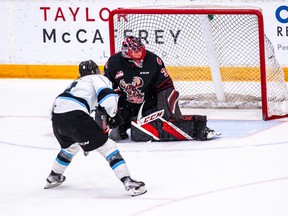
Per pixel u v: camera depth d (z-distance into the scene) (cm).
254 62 1977
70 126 1133
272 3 2078
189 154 1395
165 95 1501
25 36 2266
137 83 1502
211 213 1038
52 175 1205
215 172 1259
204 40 1836
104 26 2202
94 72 1191
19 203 1137
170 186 1189
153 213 1052
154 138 1508
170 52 1988
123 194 1164
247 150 1405
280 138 1495
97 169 1322
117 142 1523
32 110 1880
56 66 2266
